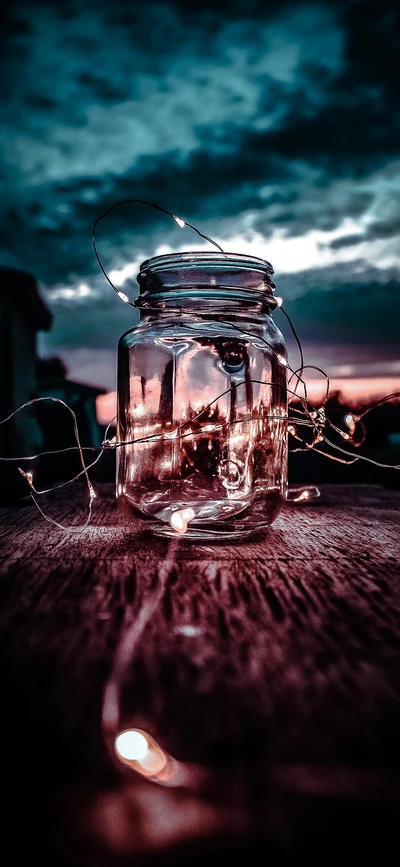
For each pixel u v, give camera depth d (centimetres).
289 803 8
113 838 8
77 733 9
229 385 24
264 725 9
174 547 22
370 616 14
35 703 10
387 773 8
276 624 14
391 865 7
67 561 19
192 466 24
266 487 23
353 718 10
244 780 8
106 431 26
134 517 23
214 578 17
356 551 21
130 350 25
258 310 25
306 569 19
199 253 24
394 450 84
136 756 8
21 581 17
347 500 35
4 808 8
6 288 252
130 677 11
